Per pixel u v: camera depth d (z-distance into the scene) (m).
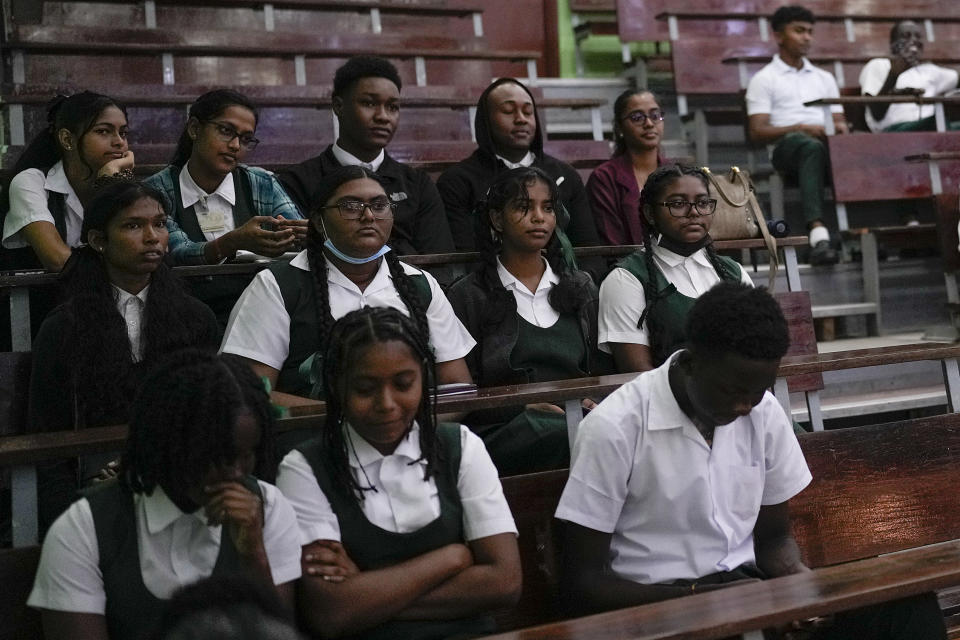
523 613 2.13
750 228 3.73
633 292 3.06
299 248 2.99
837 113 6.02
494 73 7.12
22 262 3.34
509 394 2.20
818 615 1.61
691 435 2.05
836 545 2.40
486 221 3.02
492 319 2.90
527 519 2.16
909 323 5.22
